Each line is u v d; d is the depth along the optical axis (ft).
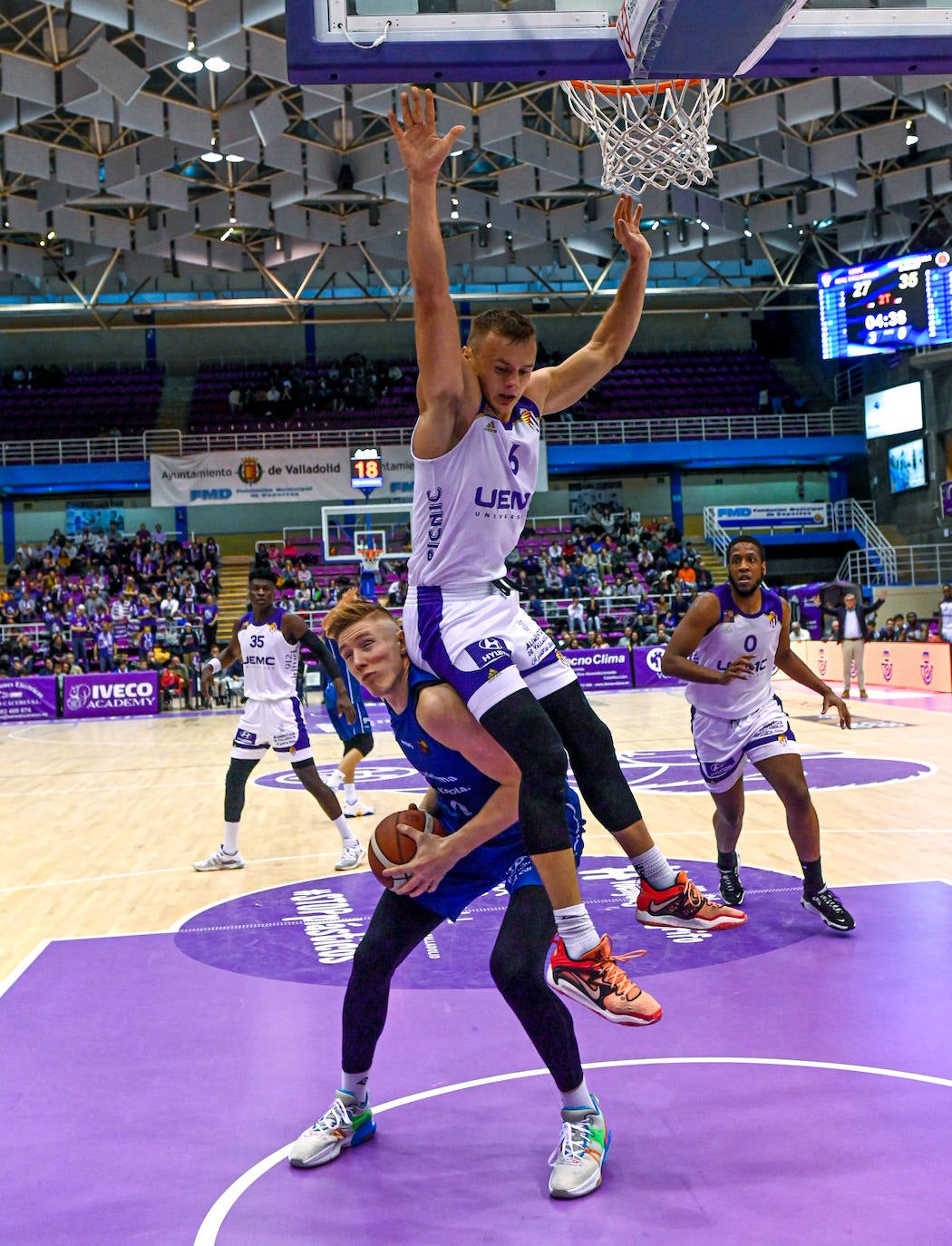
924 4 14.56
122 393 103.09
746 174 70.74
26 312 83.10
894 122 66.28
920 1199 8.29
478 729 8.93
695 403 103.60
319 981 14.66
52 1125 10.32
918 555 91.09
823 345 75.97
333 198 70.79
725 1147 9.33
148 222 75.10
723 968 14.43
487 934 16.72
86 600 82.48
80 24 51.29
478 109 58.80
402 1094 10.84
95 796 35.17
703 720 16.79
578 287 98.17
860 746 38.50
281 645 21.97
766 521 97.50
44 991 14.60
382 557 82.99
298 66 13.96
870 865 20.40
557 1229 8.12
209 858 22.80
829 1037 11.78
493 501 9.34
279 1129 10.11
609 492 107.55
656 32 13.35
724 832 17.42
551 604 84.74
